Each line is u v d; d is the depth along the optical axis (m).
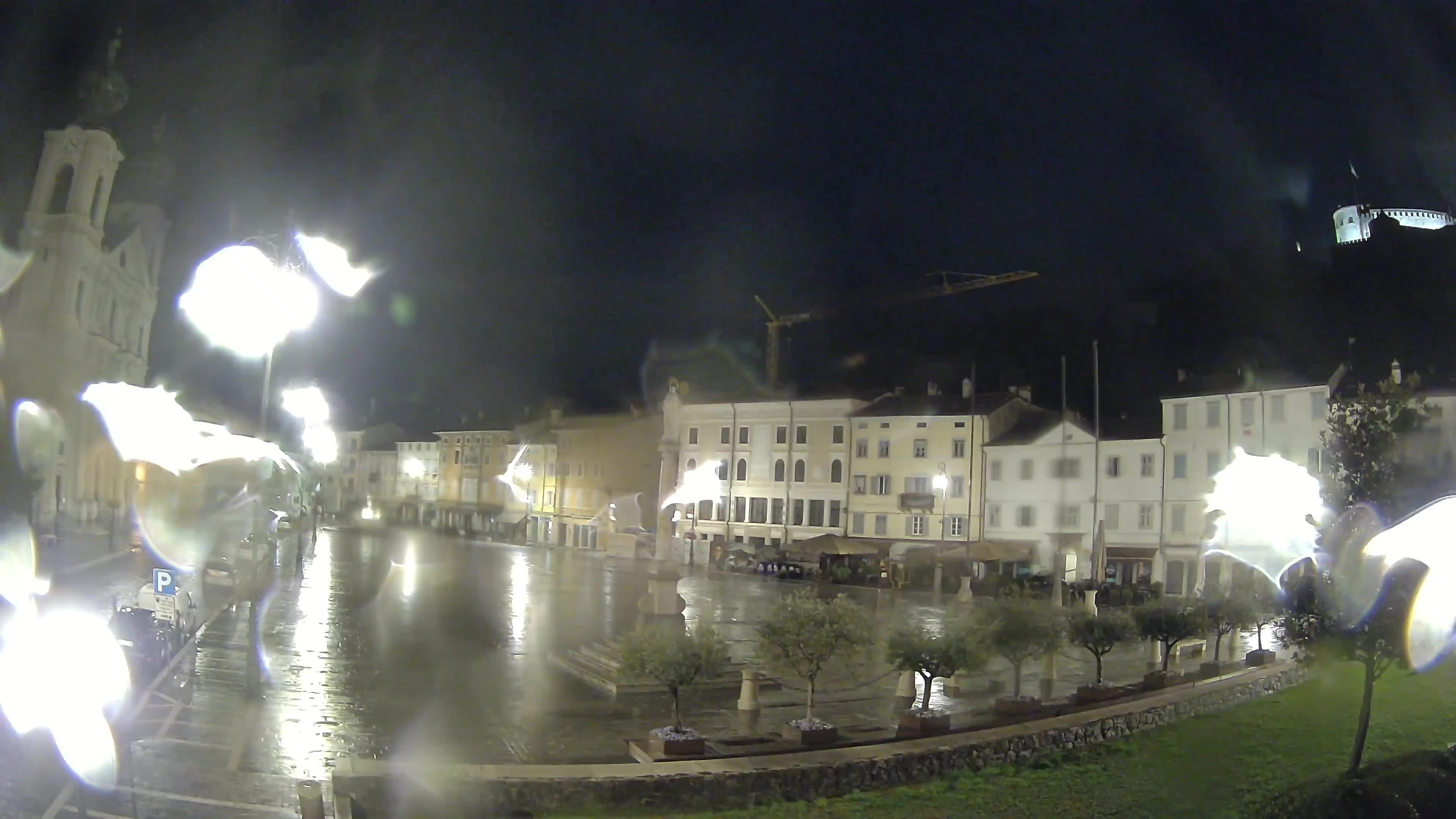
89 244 66.38
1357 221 96.62
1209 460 56.78
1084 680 24.83
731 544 76.94
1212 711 19.84
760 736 16.44
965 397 72.62
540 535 103.94
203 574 35.09
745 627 35.31
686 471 82.62
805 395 77.62
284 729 16.75
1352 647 13.13
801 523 75.44
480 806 12.62
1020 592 21.78
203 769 14.10
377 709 18.80
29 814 11.61
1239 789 14.27
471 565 61.81
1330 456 13.96
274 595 37.47
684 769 13.53
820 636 15.98
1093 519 59.66
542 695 20.97
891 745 15.21
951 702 21.25
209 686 20.03
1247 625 24.83
